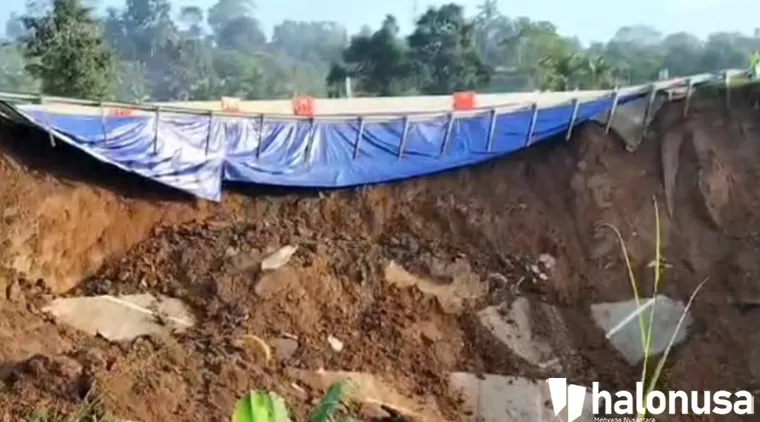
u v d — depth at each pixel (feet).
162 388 42.14
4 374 41.24
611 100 61.00
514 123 61.26
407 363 51.08
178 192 57.93
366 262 55.57
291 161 60.13
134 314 50.83
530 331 54.13
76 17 84.53
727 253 56.85
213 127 58.65
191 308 52.03
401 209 60.18
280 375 47.26
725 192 58.34
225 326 50.57
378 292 54.54
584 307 55.98
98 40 86.28
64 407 38.88
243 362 46.65
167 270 54.08
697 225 58.18
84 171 56.03
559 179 60.34
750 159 59.47
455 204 59.93
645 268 56.75
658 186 59.31
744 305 54.85
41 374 40.60
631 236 57.77
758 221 57.62
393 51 120.98
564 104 61.36
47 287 51.47
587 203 59.00
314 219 59.41
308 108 66.03
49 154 55.36
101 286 52.75
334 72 122.52
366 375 49.37
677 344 53.78
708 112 60.80
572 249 57.93
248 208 59.47
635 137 60.80
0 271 49.98
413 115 62.03
